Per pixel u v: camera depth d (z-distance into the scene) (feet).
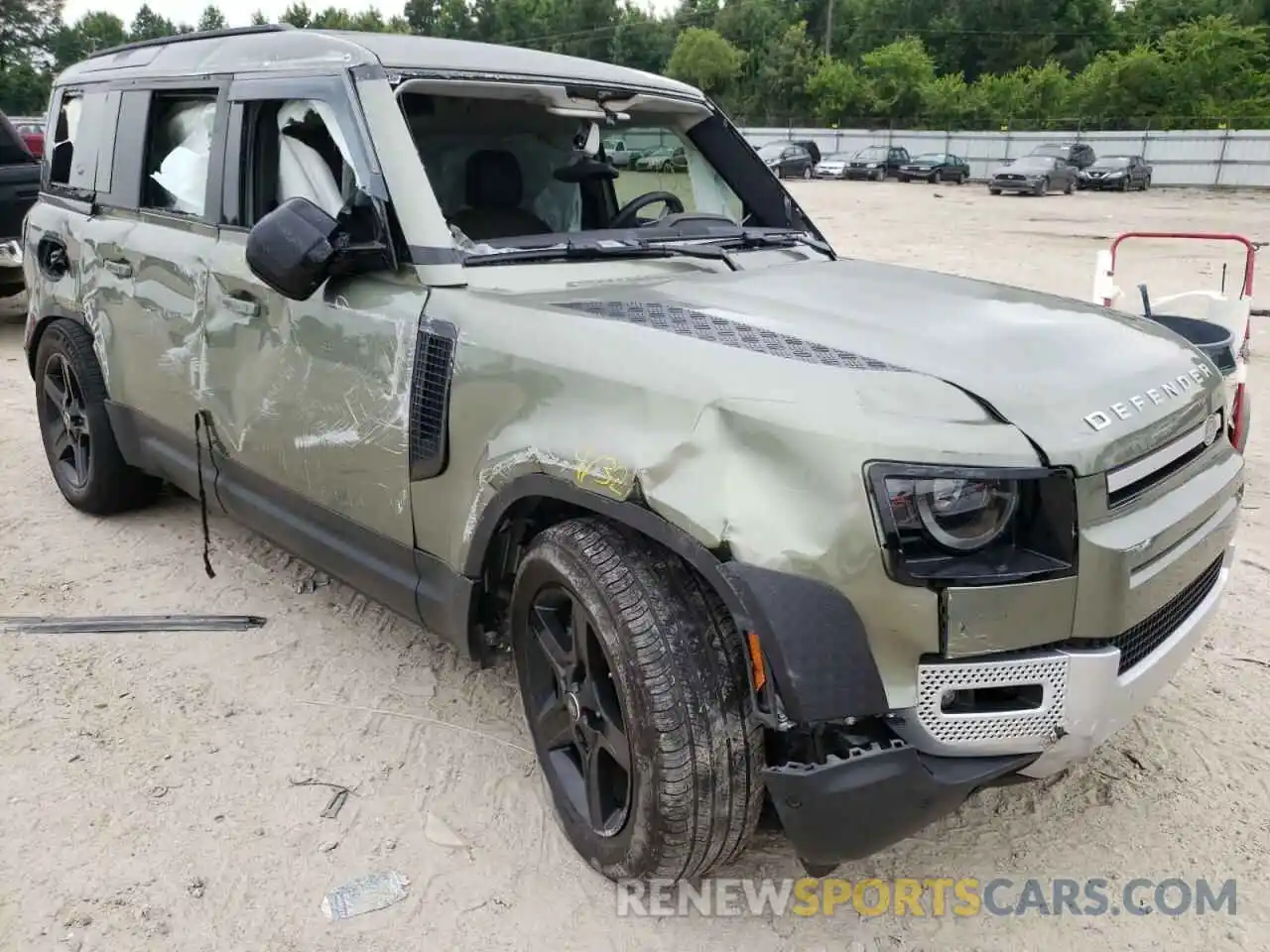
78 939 7.93
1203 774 10.11
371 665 11.95
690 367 7.43
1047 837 9.28
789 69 221.87
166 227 12.93
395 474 9.68
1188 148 138.72
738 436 6.98
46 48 204.03
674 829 7.43
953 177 133.59
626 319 8.27
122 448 14.64
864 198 99.25
